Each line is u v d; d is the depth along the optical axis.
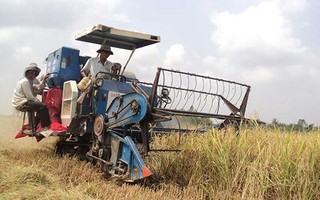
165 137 8.11
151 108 6.64
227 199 6.15
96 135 7.75
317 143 6.25
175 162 7.36
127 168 6.87
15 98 9.42
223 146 6.76
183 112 6.75
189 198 6.16
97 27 8.73
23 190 5.41
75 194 5.43
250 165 6.41
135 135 7.80
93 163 7.96
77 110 8.38
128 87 8.52
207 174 6.86
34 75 9.79
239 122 7.55
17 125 11.36
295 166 6.02
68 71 9.41
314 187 5.90
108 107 7.71
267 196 6.13
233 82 7.58
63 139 9.53
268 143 6.71
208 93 7.45
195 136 7.55
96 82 8.06
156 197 5.94
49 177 6.16
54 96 9.39
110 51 9.24
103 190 6.08
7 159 7.73
